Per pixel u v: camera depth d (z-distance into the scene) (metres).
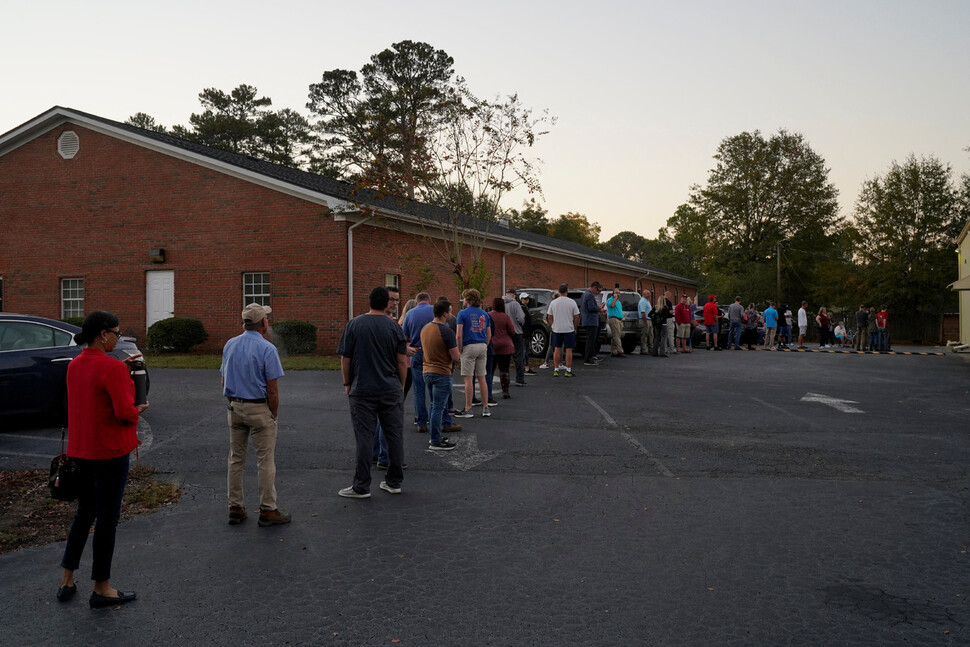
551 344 16.34
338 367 16.92
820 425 10.18
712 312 26.31
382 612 4.07
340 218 20.28
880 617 4.02
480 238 26.97
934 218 46.53
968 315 30.83
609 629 3.86
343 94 49.56
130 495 6.53
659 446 8.66
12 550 5.26
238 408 5.62
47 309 23.31
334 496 6.55
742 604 4.19
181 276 21.97
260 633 3.82
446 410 9.48
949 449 8.64
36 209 23.42
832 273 51.03
